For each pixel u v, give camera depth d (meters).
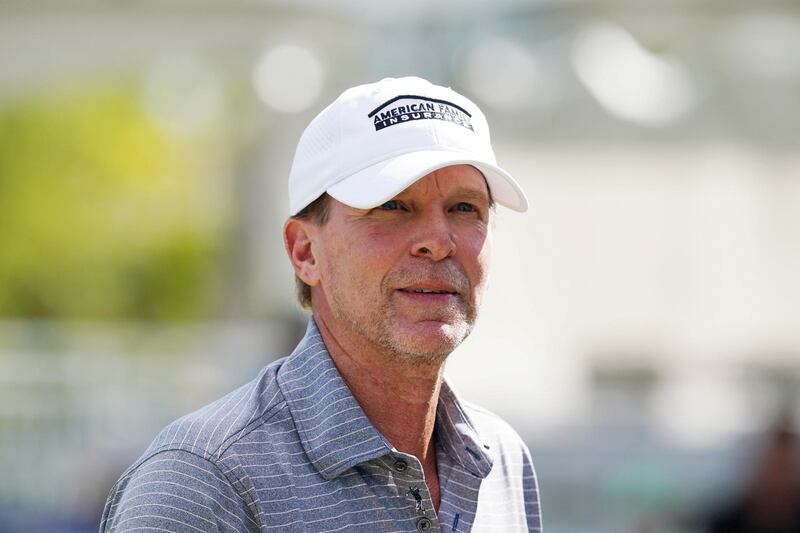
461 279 8.29
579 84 21.23
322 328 8.56
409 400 8.42
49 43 19.53
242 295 29.59
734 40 20.86
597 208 22.14
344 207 8.29
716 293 22.28
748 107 21.38
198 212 81.94
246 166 27.95
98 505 22.62
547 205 22.17
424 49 21.05
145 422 24.62
